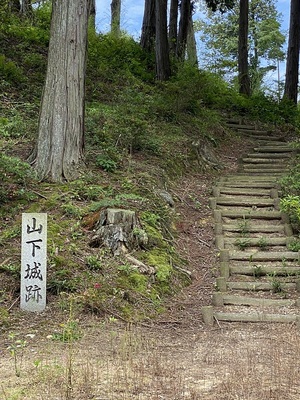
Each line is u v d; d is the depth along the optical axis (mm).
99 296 6008
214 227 8734
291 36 18734
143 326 5805
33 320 5586
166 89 13750
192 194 9930
